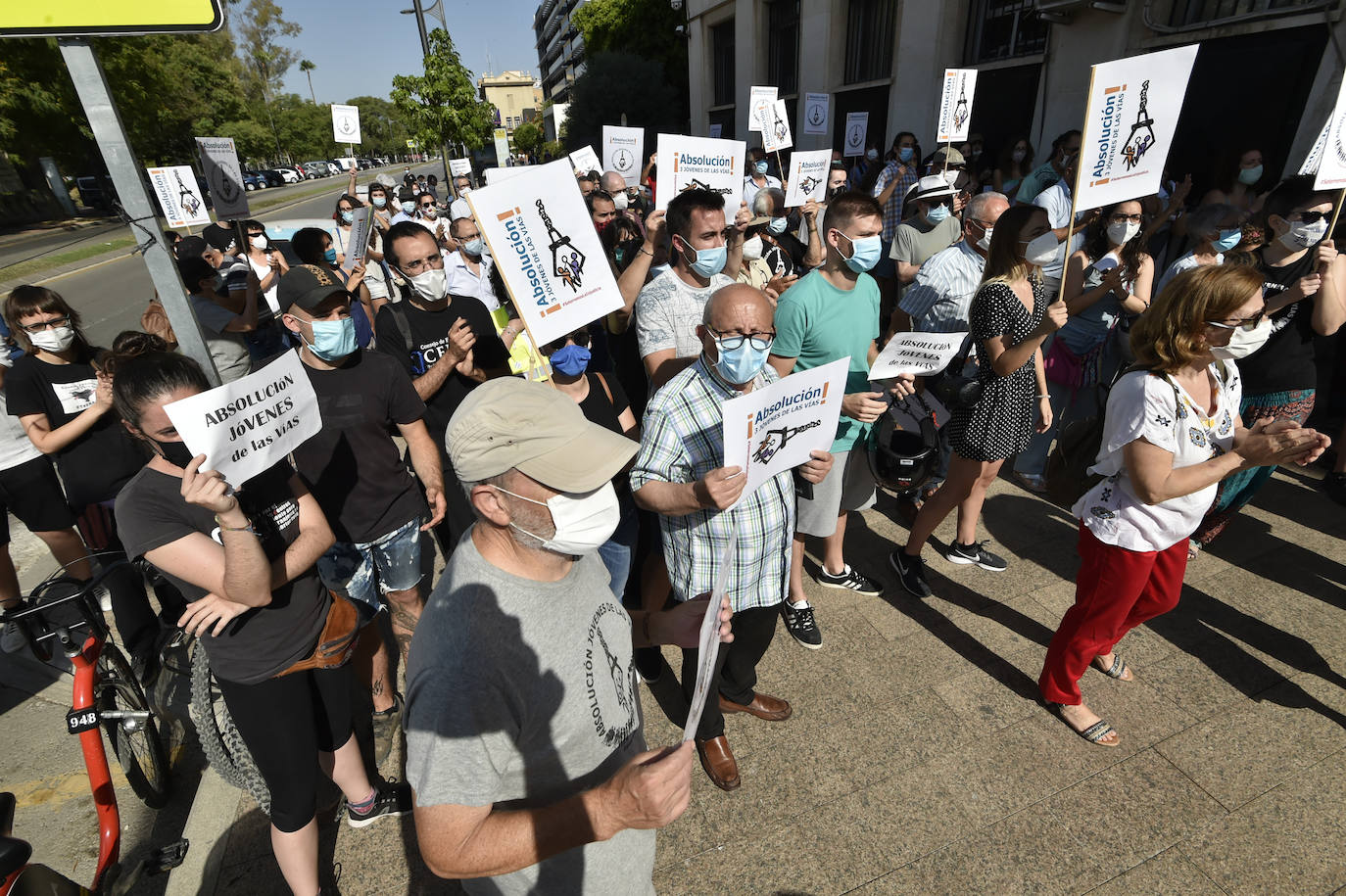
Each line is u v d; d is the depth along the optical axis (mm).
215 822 2566
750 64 20234
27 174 29203
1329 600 3502
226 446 1614
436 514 2994
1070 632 2674
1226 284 2059
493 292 6699
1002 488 4785
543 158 35656
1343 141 3074
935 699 3004
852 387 3127
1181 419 2254
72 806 2863
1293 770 2617
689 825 2500
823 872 2324
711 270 2975
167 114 31203
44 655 2539
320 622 2066
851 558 4066
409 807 2605
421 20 15469
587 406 2855
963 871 2309
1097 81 2678
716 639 1339
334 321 2566
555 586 1297
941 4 12398
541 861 1291
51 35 1471
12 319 3236
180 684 2752
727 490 1898
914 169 7684
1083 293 4215
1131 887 2240
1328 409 5023
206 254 6453
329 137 69438
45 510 3752
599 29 34031
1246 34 7797
